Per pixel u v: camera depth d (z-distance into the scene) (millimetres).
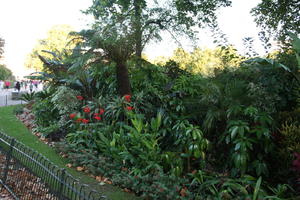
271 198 2957
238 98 4344
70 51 7461
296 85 4598
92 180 3941
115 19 6750
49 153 5094
